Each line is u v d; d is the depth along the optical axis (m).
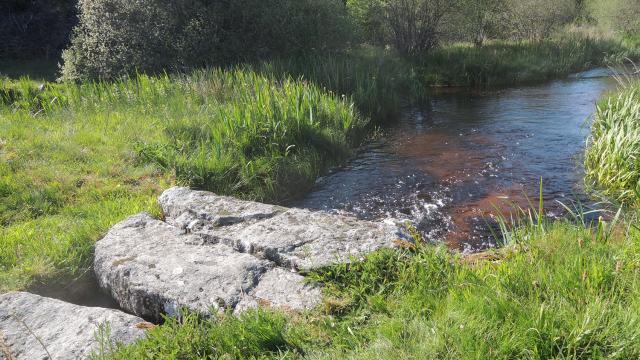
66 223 5.36
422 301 3.33
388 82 13.49
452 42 19.95
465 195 7.11
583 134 9.73
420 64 17.33
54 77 15.60
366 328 3.15
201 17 13.19
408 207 6.83
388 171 8.28
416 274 3.64
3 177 6.44
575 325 2.77
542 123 10.72
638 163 6.75
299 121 8.78
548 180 7.50
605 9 24.33
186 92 10.69
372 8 18.33
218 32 13.43
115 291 4.14
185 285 3.82
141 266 4.13
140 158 7.37
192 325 3.21
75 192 6.29
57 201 6.04
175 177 6.89
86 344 3.23
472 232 6.04
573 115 11.27
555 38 21.00
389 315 3.31
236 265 4.00
